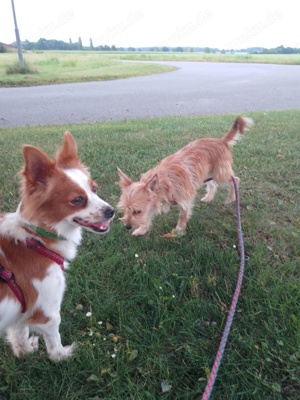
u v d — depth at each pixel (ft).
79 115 9.21
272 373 1.96
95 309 2.40
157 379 1.98
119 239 3.16
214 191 3.98
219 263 2.85
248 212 3.61
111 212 1.95
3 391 1.92
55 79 15.64
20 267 1.71
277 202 3.81
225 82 15.87
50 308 1.84
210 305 2.40
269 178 4.37
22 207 1.77
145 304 2.45
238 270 2.75
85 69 20.07
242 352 2.10
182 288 2.58
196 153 3.50
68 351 2.12
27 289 1.71
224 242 3.17
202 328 2.26
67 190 1.83
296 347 2.06
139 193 3.04
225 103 11.16
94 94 12.43
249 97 12.28
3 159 4.79
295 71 21.42
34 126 7.45
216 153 3.66
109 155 4.96
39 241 1.79
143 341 2.18
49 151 5.06
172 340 2.18
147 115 9.23
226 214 3.67
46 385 1.95
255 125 6.86
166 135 6.10
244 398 1.87
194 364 2.02
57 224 1.83
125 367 1.99
